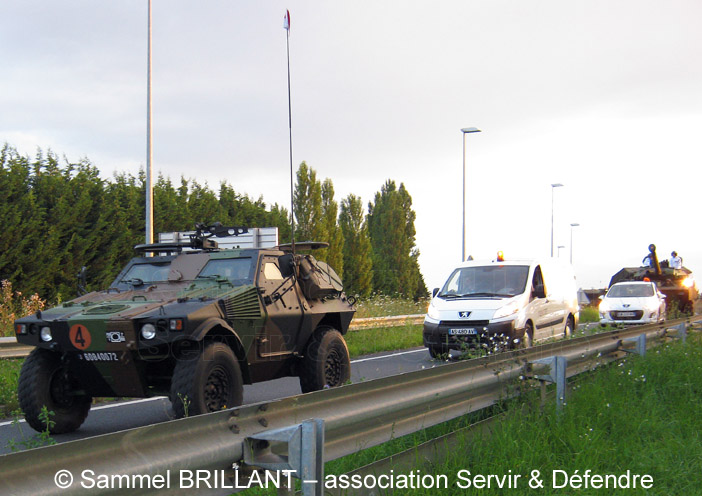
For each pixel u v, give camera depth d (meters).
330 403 4.36
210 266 8.47
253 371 7.98
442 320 14.20
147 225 19.86
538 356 7.36
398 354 16.66
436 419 5.46
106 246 25.97
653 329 11.63
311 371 8.83
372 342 18.25
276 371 8.59
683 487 5.42
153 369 7.34
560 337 15.80
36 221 22.84
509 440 5.51
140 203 30.30
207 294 7.58
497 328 13.68
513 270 15.15
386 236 59.81
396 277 57.34
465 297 14.67
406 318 23.34
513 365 6.81
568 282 17.16
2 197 22.52
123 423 8.31
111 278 25.31
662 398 8.26
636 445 6.20
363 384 4.61
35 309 17.38
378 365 13.87
